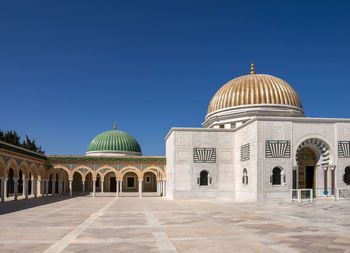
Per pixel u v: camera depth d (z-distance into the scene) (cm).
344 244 909
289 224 1299
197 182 3173
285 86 3581
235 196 3203
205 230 1155
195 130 3228
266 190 2689
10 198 3369
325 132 2802
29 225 1298
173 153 3186
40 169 3738
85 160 3969
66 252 823
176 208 2105
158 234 1074
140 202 2758
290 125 2762
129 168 3966
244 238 999
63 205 2384
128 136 5850
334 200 2538
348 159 2802
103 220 1456
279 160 2723
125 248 865
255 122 2745
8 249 856
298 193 2545
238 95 3519
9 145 2780
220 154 3238
